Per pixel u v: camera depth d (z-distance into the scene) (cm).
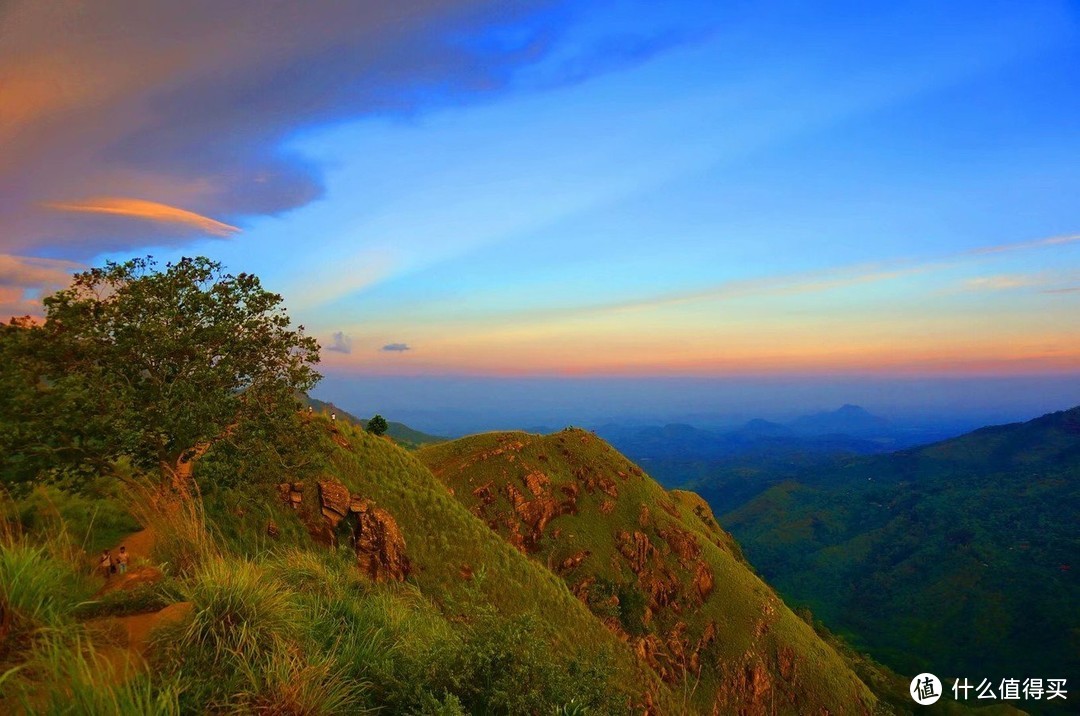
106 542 1136
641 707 754
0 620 432
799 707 7038
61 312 1850
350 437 3694
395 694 537
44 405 1678
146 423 1764
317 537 2650
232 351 2102
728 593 7938
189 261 2100
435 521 3516
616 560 7400
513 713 557
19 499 1355
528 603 3353
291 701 456
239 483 2092
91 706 356
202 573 585
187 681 427
